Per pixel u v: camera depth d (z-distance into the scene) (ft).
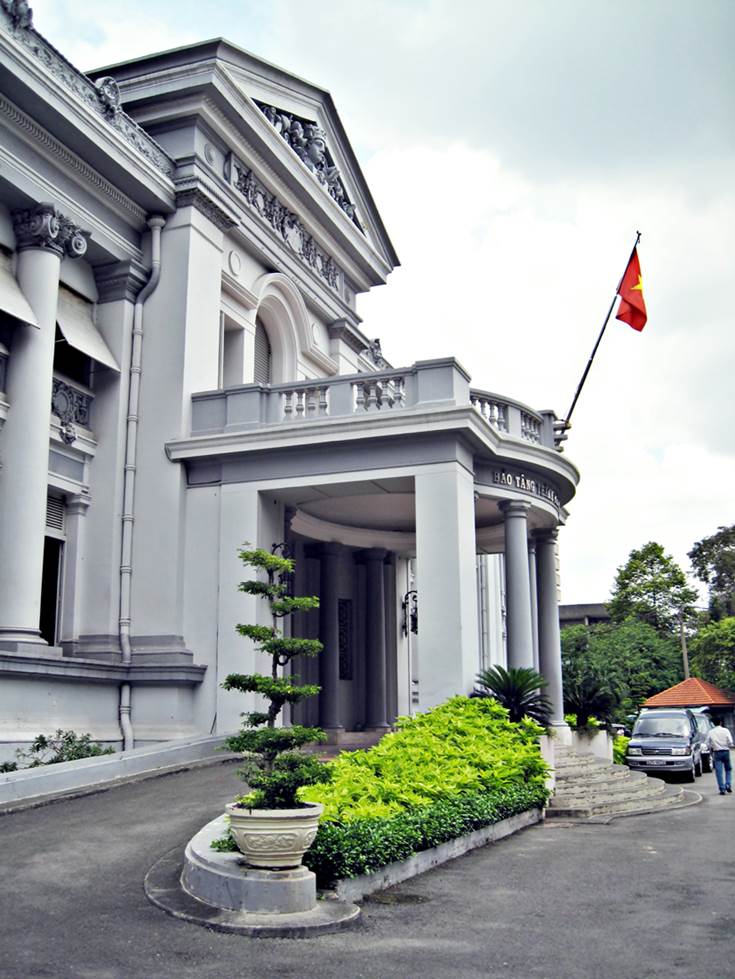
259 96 70.18
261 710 55.93
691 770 81.66
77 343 56.39
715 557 218.18
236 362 68.23
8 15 50.44
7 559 50.52
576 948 24.11
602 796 55.67
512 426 62.95
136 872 29.01
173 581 57.62
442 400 55.83
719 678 177.88
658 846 40.83
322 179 78.59
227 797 40.40
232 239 67.31
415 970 21.94
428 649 53.16
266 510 59.16
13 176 51.88
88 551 58.49
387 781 36.40
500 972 21.93
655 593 206.69
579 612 268.21
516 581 60.59
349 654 81.51
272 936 24.21
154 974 20.85
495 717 50.14
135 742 55.16
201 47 64.23
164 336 60.59
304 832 26.35
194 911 25.57
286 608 28.63
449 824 35.83
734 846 41.24
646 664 177.06
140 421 60.18
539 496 63.87
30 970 20.61
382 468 55.93
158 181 59.77
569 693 75.61
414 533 82.23
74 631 57.26
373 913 27.20
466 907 28.32
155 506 58.90
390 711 82.48
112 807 38.27
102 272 60.95
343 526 78.74
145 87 62.85
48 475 55.21
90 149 55.01
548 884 31.94
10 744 46.65
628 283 70.95
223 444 58.03
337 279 83.61
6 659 47.19
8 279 52.75
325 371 80.89
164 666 55.72
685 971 22.18
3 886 27.12
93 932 23.63
